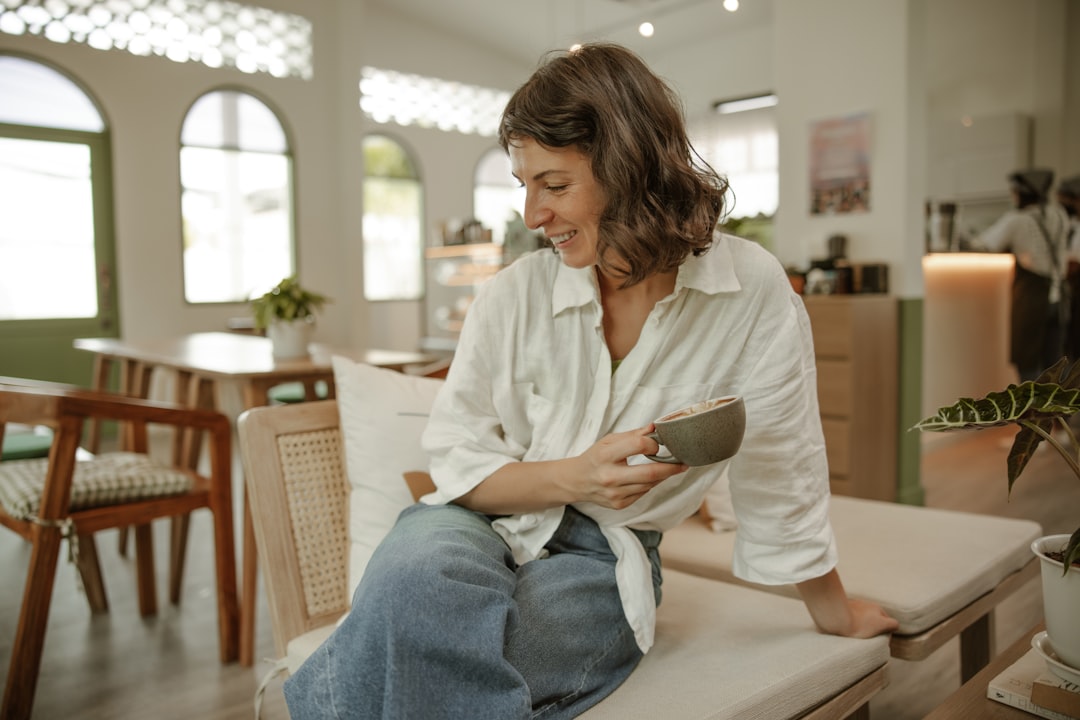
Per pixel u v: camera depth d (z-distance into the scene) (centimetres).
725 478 177
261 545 138
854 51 381
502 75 923
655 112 93
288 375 257
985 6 682
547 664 95
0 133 561
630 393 108
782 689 100
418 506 116
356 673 84
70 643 227
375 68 827
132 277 619
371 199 844
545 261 113
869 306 358
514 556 110
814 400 112
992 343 543
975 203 675
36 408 187
